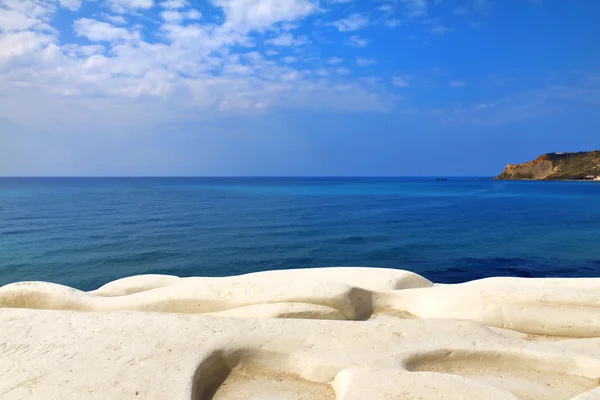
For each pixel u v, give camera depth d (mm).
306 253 17578
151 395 3330
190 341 4141
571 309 4848
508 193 65500
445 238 21391
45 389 3418
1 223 26547
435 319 4652
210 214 32812
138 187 92812
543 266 15500
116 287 6582
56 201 46625
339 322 4543
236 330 4336
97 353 3924
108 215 31734
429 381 3283
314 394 3713
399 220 29188
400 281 6367
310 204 43469
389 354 3984
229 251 17906
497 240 20875
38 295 5637
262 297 5355
